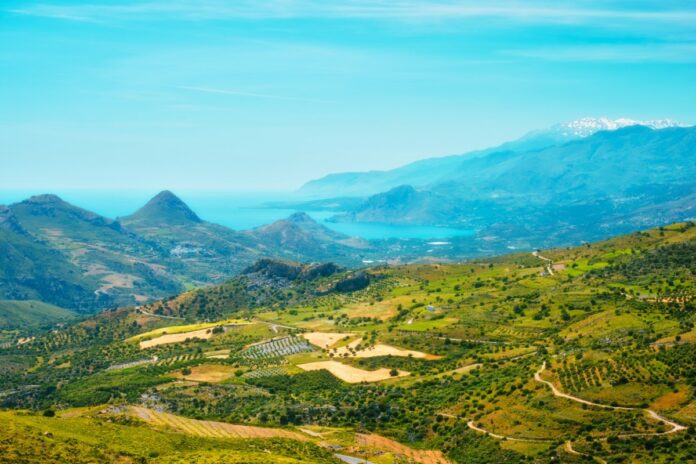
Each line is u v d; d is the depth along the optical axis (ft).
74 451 578.25
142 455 622.13
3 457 519.60
